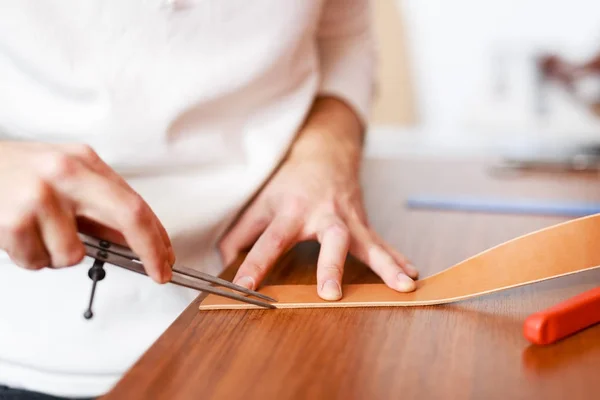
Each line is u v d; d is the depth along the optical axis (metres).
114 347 0.55
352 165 0.68
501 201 0.83
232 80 0.61
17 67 0.57
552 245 0.47
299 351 0.40
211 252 0.64
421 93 2.07
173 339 0.42
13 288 0.55
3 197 0.37
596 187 0.91
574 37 1.87
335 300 0.48
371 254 0.55
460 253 0.62
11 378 0.55
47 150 0.41
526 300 0.48
